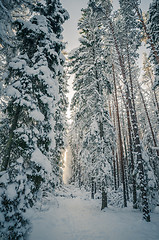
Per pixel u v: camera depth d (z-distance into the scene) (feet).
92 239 18.25
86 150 39.86
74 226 22.31
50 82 22.38
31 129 21.33
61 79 43.98
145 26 38.11
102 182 34.14
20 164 18.01
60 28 29.68
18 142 19.06
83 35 43.86
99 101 39.17
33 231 17.93
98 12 46.98
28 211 16.03
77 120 43.45
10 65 20.98
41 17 24.84
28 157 19.62
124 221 25.48
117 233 20.26
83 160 39.04
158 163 54.34
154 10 35.68
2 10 21.09
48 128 24.64
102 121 39.06
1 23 21.93
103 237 18.93
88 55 44.91
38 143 21.88
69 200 42.52
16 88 20.99
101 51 43.93
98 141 35.37
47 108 23.54
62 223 22.44
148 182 35.42
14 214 14.79
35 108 20.59
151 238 18.76
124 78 39.91
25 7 28.17
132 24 43.24
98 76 43.24
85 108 41.09
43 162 19.29
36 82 24.45
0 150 21.68
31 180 19.03
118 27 50.19
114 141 40.73
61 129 43.21
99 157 35.27
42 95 22.93
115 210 33.14
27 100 20.34
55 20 28.40
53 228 20.07
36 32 22.93
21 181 16.74
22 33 23.94
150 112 84.79
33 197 18.90
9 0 23.43
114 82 54.70
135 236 19.36
